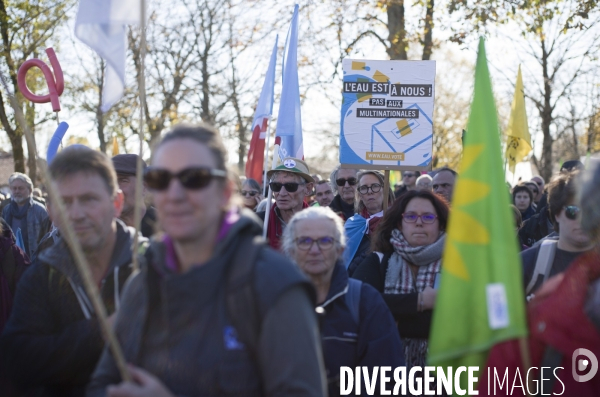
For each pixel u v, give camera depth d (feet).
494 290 7.50
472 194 7.70
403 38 48.47
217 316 6.54
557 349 7.36
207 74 67.10
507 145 30.83
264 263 6.60
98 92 65.77
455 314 7.61
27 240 29.96
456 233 7.72
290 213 18.52
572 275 7.56
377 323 10.93
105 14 10.59
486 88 7.88
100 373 7.33
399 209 13.41
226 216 7.00
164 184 6.70
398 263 13.37
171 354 6.57
